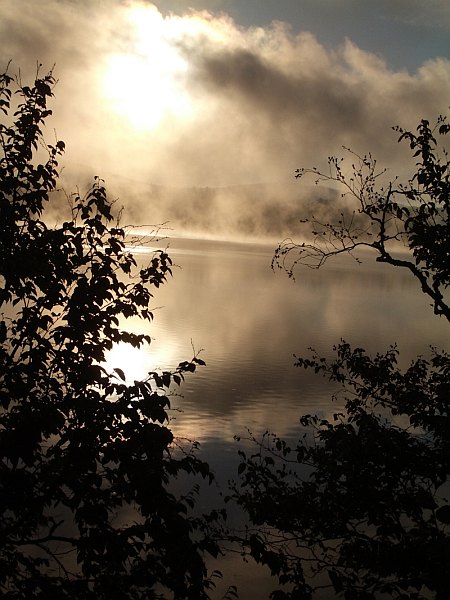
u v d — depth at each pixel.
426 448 7.45
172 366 38.28
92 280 5.76
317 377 35.84
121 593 4.94
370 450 7.19
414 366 8.81
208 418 25.86
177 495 16.27
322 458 7.89
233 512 15.10
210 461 19.72
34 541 5.21
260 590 12.16
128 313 5.83
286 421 25.62
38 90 5.92
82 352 5.68
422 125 7.12
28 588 4.94
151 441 5.29
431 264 7.04
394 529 6.88
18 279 5.68
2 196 5.65
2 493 5.04
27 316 5.72
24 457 5.02
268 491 7.79
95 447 5.28
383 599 9.91
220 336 54.09
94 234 5.92
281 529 7.62
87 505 5.07
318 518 7.46
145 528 5.13
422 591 10.51
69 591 4.97
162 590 9.88
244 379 34.78
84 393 5.53
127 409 5.41
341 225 7.44
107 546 5.00
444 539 5.78
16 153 5.89
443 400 7.36
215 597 11.80
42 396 5.61
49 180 5.92
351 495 7.25
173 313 68.56
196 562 5.09
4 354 5.61
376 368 8.88
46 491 5.28
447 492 15.32
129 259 6.03
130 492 5.16
